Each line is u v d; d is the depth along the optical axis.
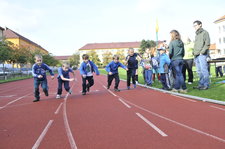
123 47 114.19
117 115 4.89
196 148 2.88
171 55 7.62
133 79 10.16
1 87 15.61
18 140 3.49
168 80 8.76
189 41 10.63
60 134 3.71
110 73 9.29
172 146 2.98
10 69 37.22
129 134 3.55
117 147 3.02
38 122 4.58
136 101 6.56
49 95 9.30
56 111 5.64
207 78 7.52
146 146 3.01
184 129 3.71
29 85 16.59
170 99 6.62
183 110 5.09
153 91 8.62
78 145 3.16
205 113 4.71
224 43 58.25
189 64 9.54
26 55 43.56
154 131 3.66
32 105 6.82
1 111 6.03
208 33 7.29
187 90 7.59
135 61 9.95
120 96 7.75
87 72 8.77
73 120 4.62
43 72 7.80
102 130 3.83
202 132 3.51
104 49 114.50
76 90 10.80
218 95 6.34
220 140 3.13
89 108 5.83
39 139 3.50
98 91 9.72
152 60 10.73
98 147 3.05
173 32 7.64
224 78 10.83
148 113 4.96
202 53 7.39
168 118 4.45
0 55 28.59
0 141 3.47
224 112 4.72
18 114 5.52
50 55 63.41
